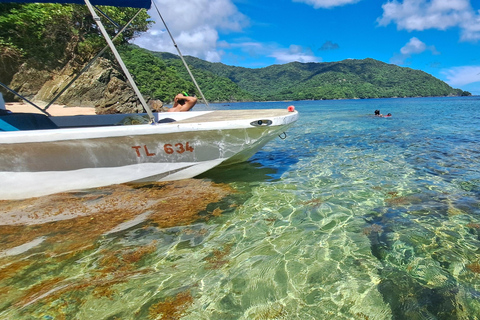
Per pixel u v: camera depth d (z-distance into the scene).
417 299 1.90
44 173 3.41
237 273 2.21
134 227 2.92
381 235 2.76
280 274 2.19
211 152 3.88
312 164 5.66
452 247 2.52
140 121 4.91
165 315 1.79
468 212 3.24
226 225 2.99
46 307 1.84
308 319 1.77
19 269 2.25
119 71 30.22
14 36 24.67
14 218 3.06
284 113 4.48
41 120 4.98
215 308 1.85
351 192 3.96
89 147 3.42
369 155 6.49
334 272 2.21
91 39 26.92
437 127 11.87
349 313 1.81
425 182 4.37
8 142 3.12
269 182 4.40
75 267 2.28
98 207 3.30
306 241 2.67
